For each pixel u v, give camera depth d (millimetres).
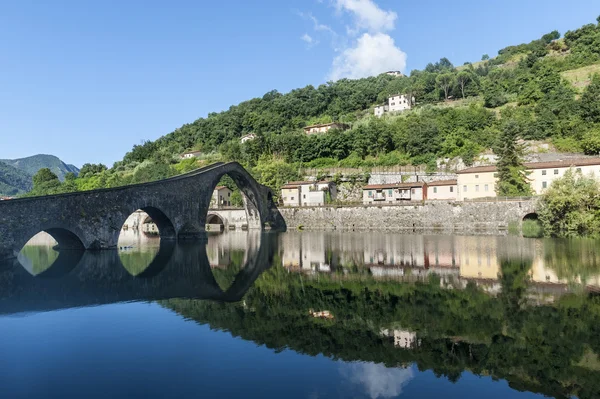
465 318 19250
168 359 15086
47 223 47938
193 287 28828
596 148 85562
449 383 12641
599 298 21984
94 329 19031
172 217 70125
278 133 175375
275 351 15695
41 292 28094
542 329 17312
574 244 45750
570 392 11898
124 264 42000
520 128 103312
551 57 160000
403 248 50500
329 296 25031
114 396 12156
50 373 13984
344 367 14078
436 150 113188
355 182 110000
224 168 87438
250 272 35250
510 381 12680
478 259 37875
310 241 66250
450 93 171250
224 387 12648
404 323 18859
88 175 187250
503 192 76188
